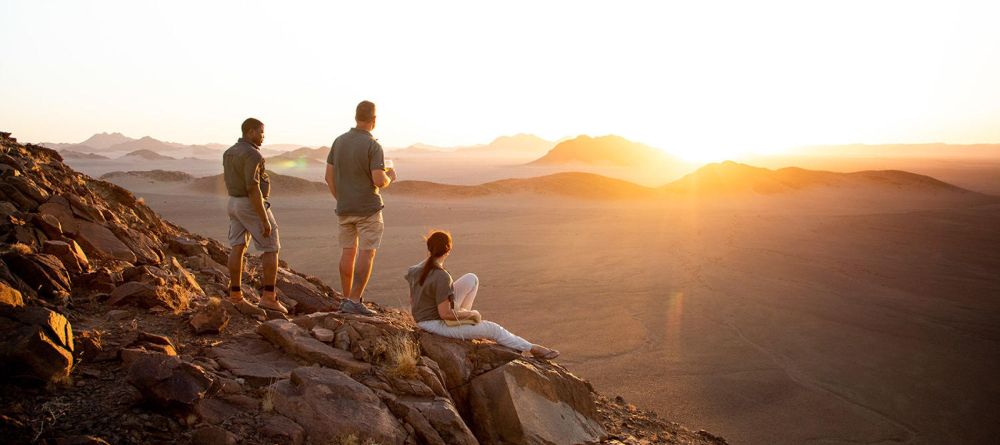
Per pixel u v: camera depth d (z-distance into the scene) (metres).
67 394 3.99
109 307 5.66
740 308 45.22
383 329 5.72
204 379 4.29
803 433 24.08
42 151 9.08
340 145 6.51
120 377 4.36
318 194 175.25
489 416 5.43
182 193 180.50
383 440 4.25
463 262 64.69
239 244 6.60
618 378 29.70
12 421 3.48
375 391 4.79
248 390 4.52
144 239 7.86
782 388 28.89
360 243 6.62
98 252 6.84
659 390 28.17
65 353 4.12
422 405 4.80
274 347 5.40
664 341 36.12
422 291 6.03
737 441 23.00
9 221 6.11
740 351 34.59
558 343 35.38
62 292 5.44
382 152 6.52
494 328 6.17
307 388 4.45
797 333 38.66
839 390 29.00
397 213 119.81
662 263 64.94
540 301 46.50
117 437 3.65
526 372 5.70
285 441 3.99
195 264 8.36
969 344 37.41
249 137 6.40
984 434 24.69
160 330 5.42
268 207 6.66
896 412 26.64
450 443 4.63
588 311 43.38
